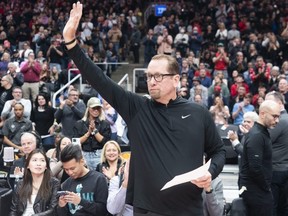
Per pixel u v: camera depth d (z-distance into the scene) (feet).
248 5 89.76
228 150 33.09
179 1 98.32
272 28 85.25
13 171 24.91
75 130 31.55
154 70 12.59
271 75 57.26
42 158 20.18
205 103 53.01
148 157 12.42
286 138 24.75
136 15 93.20
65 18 85.76
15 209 20.21
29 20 89.92
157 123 12.60
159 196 12.24
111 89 12.76
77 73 60.08
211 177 12.24
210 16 87.40
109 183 21.57
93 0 93.30
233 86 54.65
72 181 20.59
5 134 36.58
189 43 77.30
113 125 36.58
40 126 41.11
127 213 19.45
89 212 19.97
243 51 70.59
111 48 76.02
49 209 20.04
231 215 23.70
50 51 66.80
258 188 22.94
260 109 22.57
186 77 56.54
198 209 12.52
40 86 51.88
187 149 12.42
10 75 47.34
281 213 25.44
